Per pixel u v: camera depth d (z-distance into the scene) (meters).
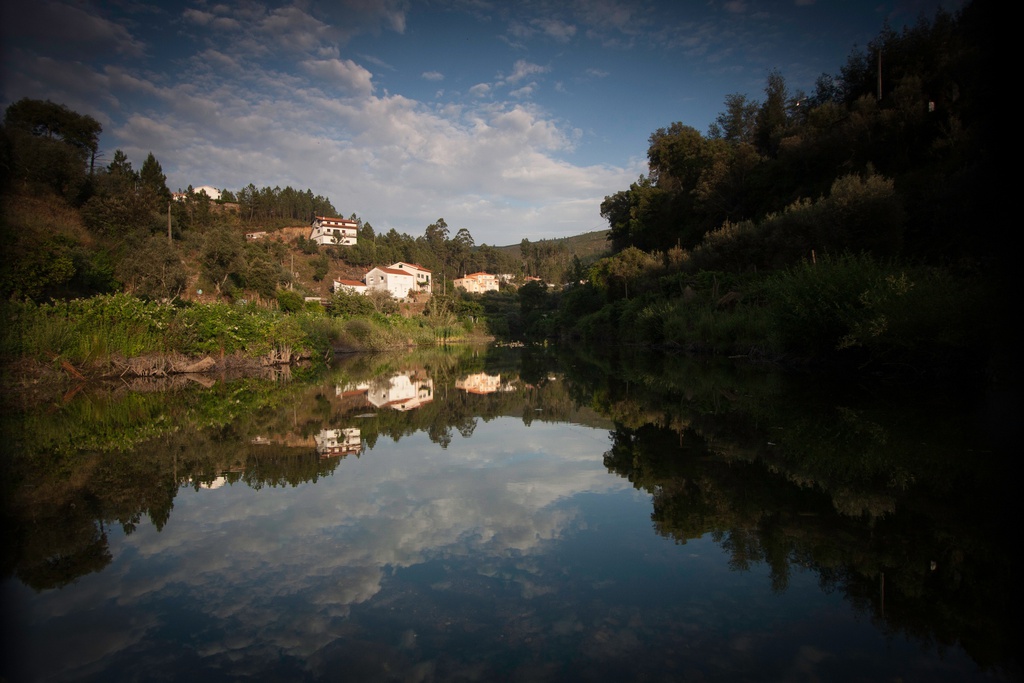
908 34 24.73
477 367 19.45
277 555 2.99
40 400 9.93
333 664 1.96
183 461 5.24
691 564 2.76
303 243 75.25
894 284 8.91
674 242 41.81
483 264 113.38
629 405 8.67
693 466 4.64
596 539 3.14
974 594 2.37
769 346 14.98
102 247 27.61
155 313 14.87
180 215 49.69
